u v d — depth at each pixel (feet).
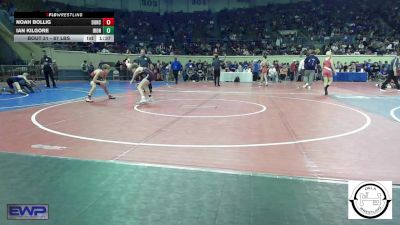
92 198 12.86
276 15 135.33
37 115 32.19
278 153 19.17
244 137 23.08
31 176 15.15
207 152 19.31
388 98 48.42
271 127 26.61
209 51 116.78
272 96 51.65
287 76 100.89
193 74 98.53
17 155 18.40
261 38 125.39
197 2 142.10
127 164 16.90
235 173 15.66
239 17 137.08
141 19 129.59
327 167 16.67
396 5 127.65
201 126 26.91
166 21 134.00
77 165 16.71
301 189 13.82
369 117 31.42
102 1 125.08
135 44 114.83
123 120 29.55
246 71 94.89
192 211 11.85
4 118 30.48
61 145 20.71
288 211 11.87
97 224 10.94
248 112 34.65
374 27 120.67
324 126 27.04
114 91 60.44
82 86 72.79
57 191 13.51
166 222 11.07
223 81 94.84
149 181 14.64
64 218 11.32
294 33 124.88
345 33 120.26
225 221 11.14
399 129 25.82
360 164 17.16
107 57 100.73
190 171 15.93
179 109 36.70
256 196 13.11
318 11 133.69
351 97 49.96
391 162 17.51
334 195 13.21
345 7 133.49
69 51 91.25
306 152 19.36
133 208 12.07
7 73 73.05
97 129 25.63
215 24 135.74
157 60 109.09
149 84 43.04
